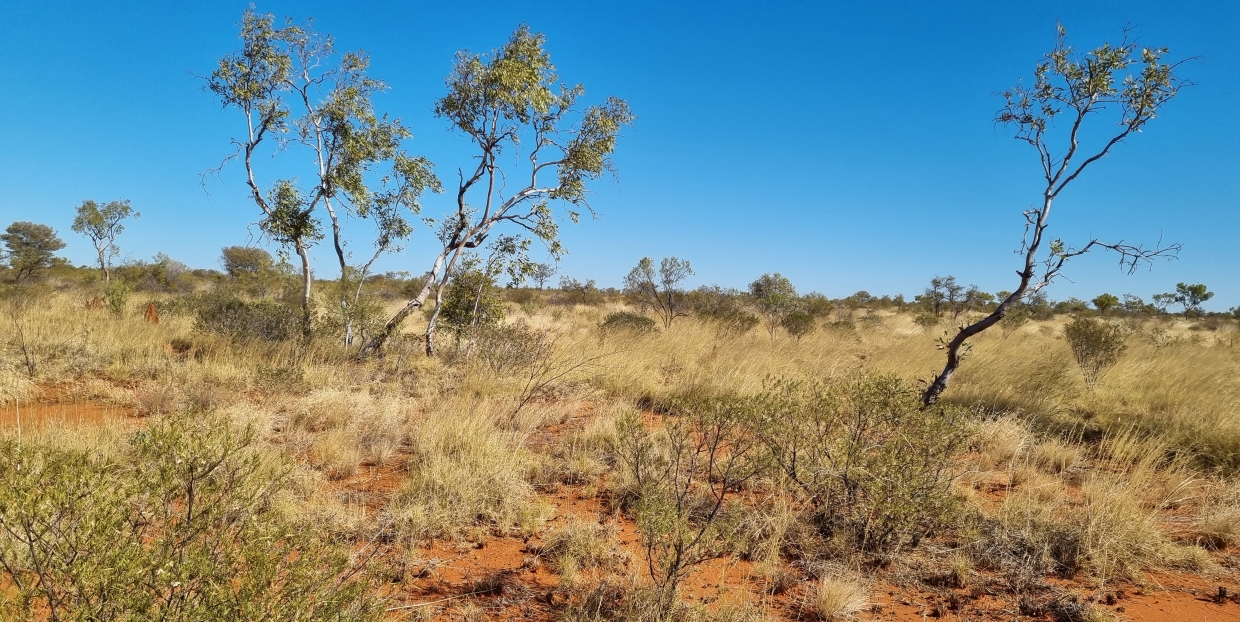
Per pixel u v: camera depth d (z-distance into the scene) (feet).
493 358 33.27
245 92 33.81
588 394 28.89
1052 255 20.97
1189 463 19.40
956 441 14.16
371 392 27.78
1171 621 10.75
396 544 12.58
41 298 56.85
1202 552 13.09
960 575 12.08
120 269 103.24
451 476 15.43
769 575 11.96
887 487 13.14
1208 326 103.81
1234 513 14.30
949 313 103.91
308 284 37.24
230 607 6.40
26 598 6.08
